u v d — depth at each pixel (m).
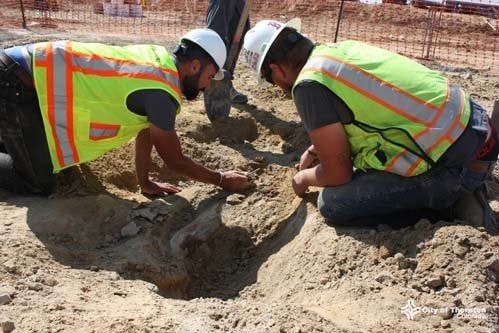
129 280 3.12
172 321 2.57
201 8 17.86
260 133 5.40
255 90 6.33
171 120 3.52
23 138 3.68
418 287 2.93
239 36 5.29
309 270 3.28
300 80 3.18
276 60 3.32
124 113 3.56
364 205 3.39
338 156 3.29
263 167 4.61
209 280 3.71
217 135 5.18
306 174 3.68
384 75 3.21
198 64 3.68
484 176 3.45
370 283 2.98
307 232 3.60
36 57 3.54
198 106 5.65
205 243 3.81
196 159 4.64
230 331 2.52
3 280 2.85
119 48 3.66
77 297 2.79
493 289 2.88
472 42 14.98
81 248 3.48
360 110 3.19
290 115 5.71
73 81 3.52
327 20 17.23
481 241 3.08
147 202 4.02
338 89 3.15
